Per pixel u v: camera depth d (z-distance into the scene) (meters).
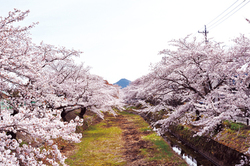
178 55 9.80
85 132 17.69
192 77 10.69
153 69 11.25
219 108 7.64
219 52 7.91
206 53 8.74
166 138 16.16
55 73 12.73
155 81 11.24
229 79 9.21
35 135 3.65
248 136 8.93
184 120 13.64
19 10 6.04
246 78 6.48
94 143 13.89
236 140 9.27
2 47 5.36
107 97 19.11
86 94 16.27
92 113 27.95
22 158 3.60
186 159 10.91
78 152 11.56
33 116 3.96
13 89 6.19
